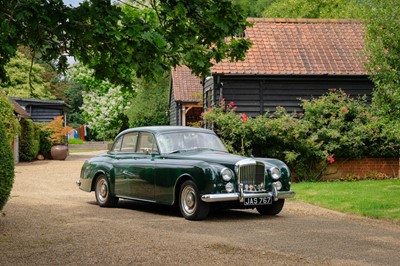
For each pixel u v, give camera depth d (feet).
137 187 36.94
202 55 22.17
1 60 22.82
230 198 32.40
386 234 28.40
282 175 34.73
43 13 18.49
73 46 21.31
